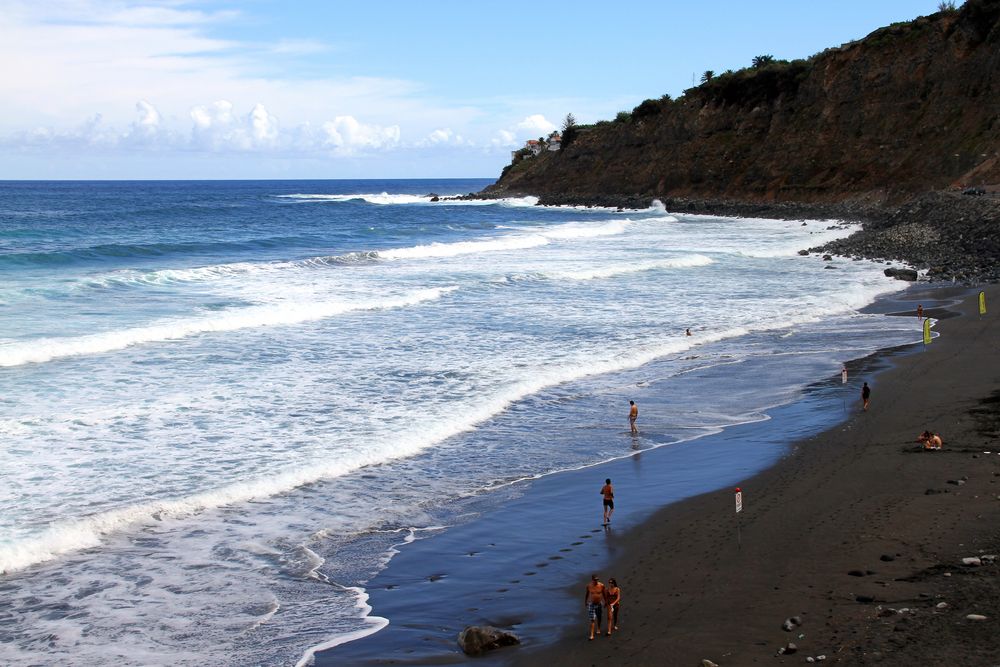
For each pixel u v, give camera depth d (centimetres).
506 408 2252
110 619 1189
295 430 2000
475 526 1516
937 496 1495
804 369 2639
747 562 1302
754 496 1603
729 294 4138
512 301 3841
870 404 2200
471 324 3288
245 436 1945
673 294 4125
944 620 1027
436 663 1062
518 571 1336
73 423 1980
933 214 6662
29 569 1327
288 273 4475
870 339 3059
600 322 3384
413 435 1986
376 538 1466
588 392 2417
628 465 1836
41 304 3266
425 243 6391
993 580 1129
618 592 1136
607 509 1521
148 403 2152
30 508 1520
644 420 2159
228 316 3108
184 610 1216
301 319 3266
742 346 3002
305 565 1361
